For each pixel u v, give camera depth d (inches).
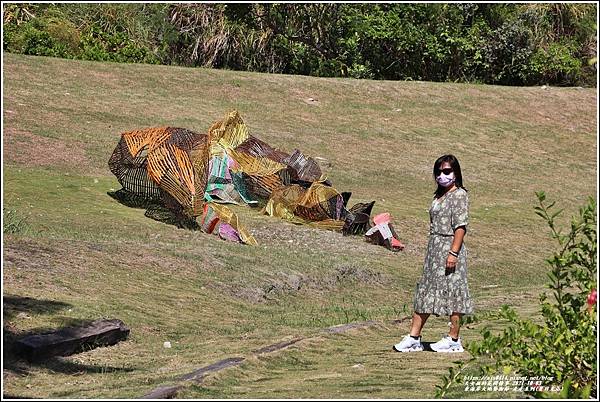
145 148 1368.1
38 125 1835.6
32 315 678.5
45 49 2571.4
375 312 909.2
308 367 596.1
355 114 2367.1
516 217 1695.4
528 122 2527.1
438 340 701.3
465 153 2234.3
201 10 2854.3
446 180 639.8
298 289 1005.2
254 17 2874.0
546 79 3075.8
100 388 526.6
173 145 1333.7
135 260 943.7
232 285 942.4
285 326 790.5
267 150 1503.4
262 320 827.4
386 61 2992.1
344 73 2933.1
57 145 1738.4
